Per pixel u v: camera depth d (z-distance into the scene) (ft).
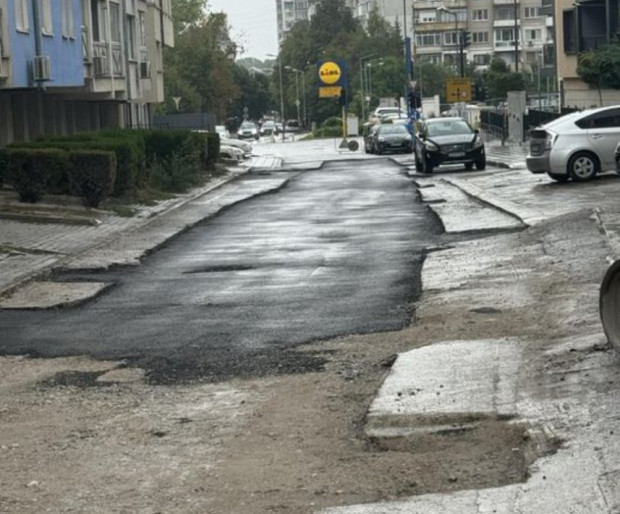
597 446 24.32
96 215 89.92
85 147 100.42
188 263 64.18
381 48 504.43
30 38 108.88
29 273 59.36
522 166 133.69
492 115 224.74
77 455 27.61
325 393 32.71
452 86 224.94
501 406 28.68
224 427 29.71
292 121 516.32
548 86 317.42
